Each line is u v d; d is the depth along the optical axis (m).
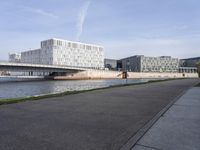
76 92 20.14
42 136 6.57
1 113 9.88
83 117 9.15
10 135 6.65
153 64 188.25
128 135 6.71
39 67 100.00
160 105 12.39
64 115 9.52
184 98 15.57
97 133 6.90
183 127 7.60
